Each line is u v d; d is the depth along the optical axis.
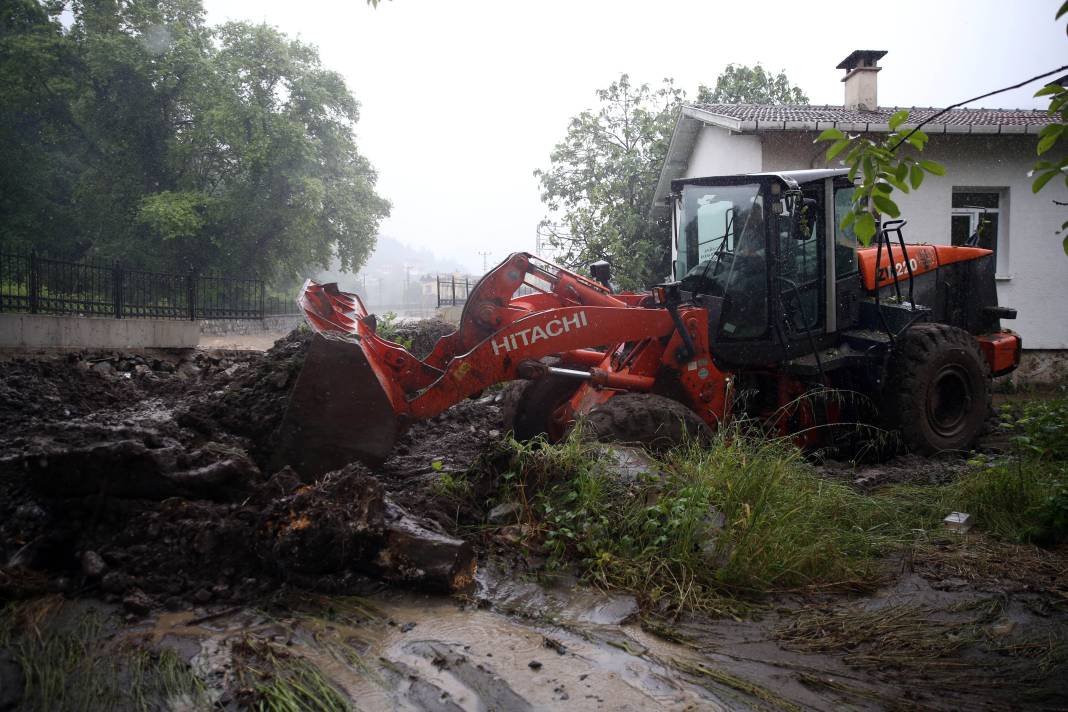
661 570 3.65
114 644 2.91
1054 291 12.91
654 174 17.42
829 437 6.45
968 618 3.35
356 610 3.26
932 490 5.11
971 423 6.72
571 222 17.08
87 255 30.77
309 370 4.37
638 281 16.33
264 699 2.51
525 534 4.00
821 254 6.50
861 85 13.55
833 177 6.45
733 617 3.33
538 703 2.54
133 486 3.81
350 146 35.78
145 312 13.28
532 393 6.45
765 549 3.74
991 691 2.73
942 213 12.73
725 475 4.22
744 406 6.26
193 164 30.72
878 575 3.84
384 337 10.02
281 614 3.21
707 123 13.61
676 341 5.70
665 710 2.52
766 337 6.24
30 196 28.73
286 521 3.51
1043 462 5.32
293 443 4.38
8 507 3.84
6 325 9.41
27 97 28.42
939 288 7.63
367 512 3.56
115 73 28.48
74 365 8.15
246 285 20.16
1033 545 4.31
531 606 3.33
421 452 5.81
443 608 3.30
